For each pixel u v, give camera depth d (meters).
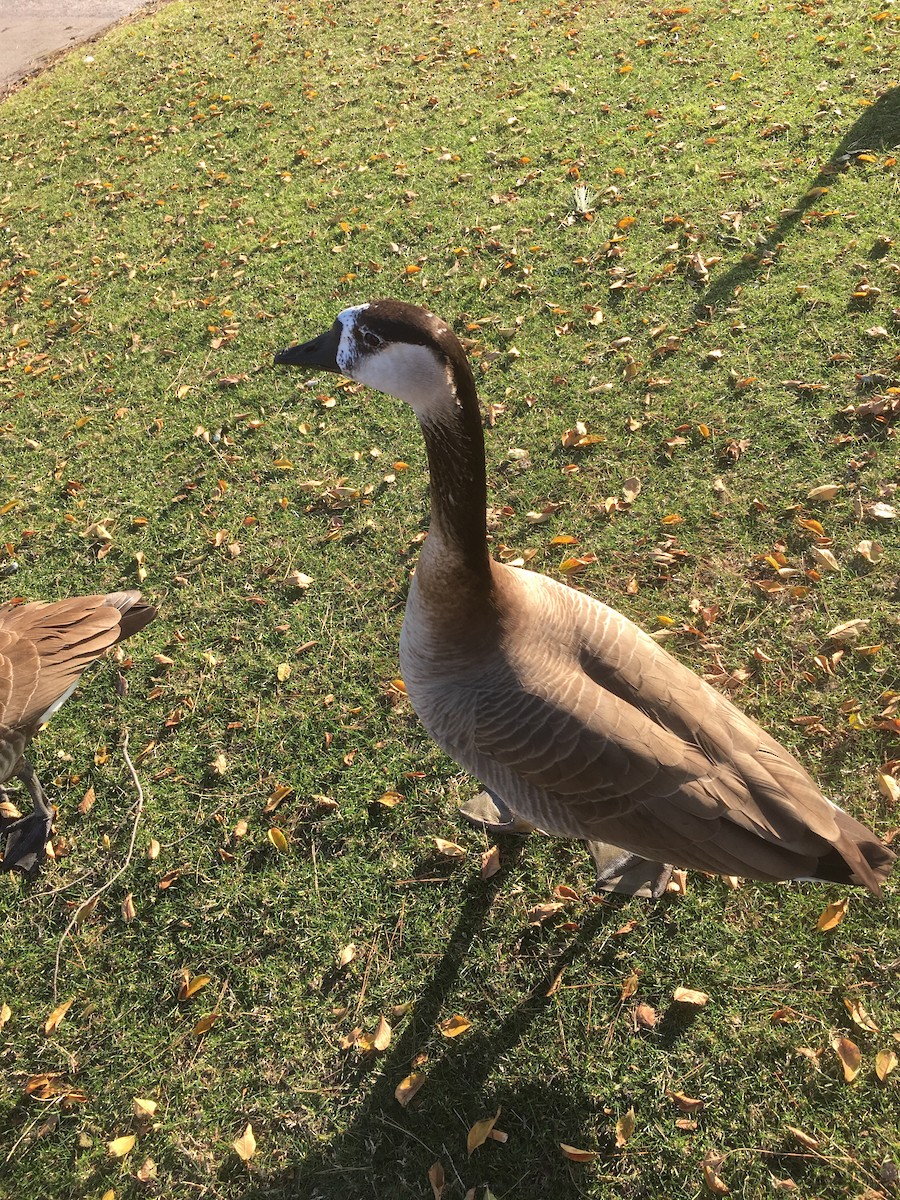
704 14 2.40
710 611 1.21
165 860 1.13
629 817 0.83
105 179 2.56
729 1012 0.93
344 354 0.82
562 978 0.98
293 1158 0.92
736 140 1.91
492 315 1.70
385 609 1.33
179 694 1.29
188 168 2.49
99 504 1.58
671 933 0.98
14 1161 0.95
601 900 1.02
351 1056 0.96
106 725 1.27
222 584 1.41
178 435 1.67
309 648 1.31
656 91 2.16
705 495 1.33
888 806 1.03
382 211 2.08
